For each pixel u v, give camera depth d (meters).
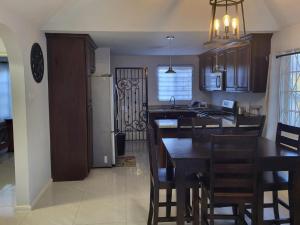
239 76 5.22
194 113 6.99
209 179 2.72
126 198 3.99
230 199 2.61
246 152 2.50
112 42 5.41
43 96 4.35
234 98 6.52
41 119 4.23
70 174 4.80
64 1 3.88
